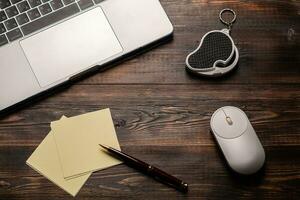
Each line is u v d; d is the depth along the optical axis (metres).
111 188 0.82
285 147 0.83
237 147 0.80
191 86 0.89
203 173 0.82
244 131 0.81
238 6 0.94
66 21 0.91
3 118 0.88
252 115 0.86
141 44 0.90
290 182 0.81
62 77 0.88
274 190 0.80
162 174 0.81
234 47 0.89
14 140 0.86
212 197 0.80
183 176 0.82
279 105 0.86
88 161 0.84
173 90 0.89
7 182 0.83
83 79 0.90
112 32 0.90
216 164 0.83
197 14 0.94
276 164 0.82
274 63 0.90
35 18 0.91
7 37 0.90
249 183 0.81
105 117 0.87
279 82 0.88
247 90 0.88
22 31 0.90
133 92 0.89
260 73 0.89
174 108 0.87
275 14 0.93
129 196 0.81
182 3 0.95
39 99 0.89
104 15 0.91
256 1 0.94
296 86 0.88
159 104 0.88
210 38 0.89
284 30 0.92
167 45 0.92
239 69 0.89
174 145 0.85
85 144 0.85
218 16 0.94
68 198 0.82
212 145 0.84
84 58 0.89
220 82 0.89
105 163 0.83
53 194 0.82
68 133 0.86
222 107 0.84
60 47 0.90
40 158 0.85
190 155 0.84
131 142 0.85
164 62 0.91
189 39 0.92
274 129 0.85
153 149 0.84
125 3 0.92
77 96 0.89
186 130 0.86
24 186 0.83
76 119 0.87
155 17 0.91
